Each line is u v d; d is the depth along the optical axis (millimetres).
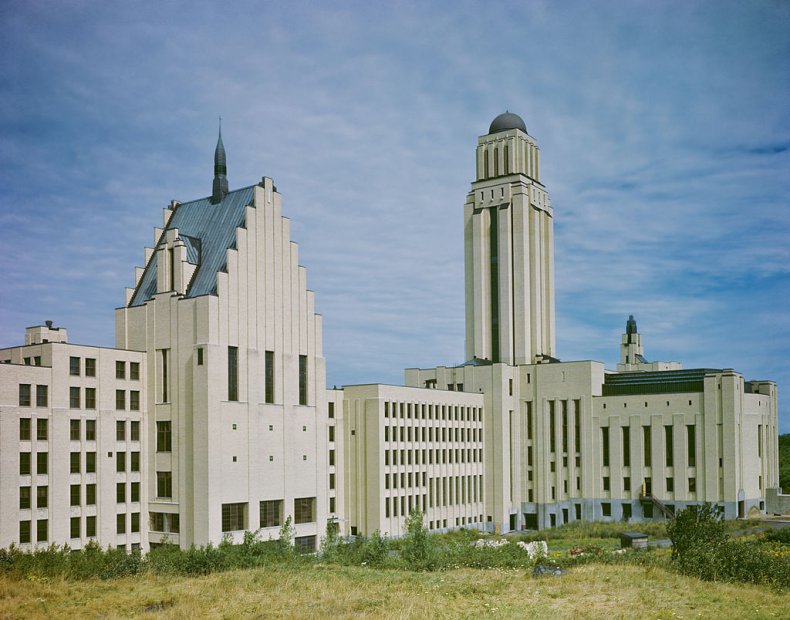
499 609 44906
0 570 58312
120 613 45375
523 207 160125
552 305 168500
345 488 120750
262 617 43344
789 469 168250
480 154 167625
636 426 138750
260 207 99938
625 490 139375
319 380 105438
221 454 90562
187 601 48125
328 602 47250
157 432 94812
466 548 79875
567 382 146625
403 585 54250
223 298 93125
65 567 60250
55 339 101188
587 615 43000
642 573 57375
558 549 101688
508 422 147500
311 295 105875
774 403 150125
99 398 89312
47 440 82688
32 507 80625
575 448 145125
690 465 133750
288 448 99438
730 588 51438
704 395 132750
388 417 120688
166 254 99125
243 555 70438
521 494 149250
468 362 155375
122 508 90688
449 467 135250
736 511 128250
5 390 79000
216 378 91062
